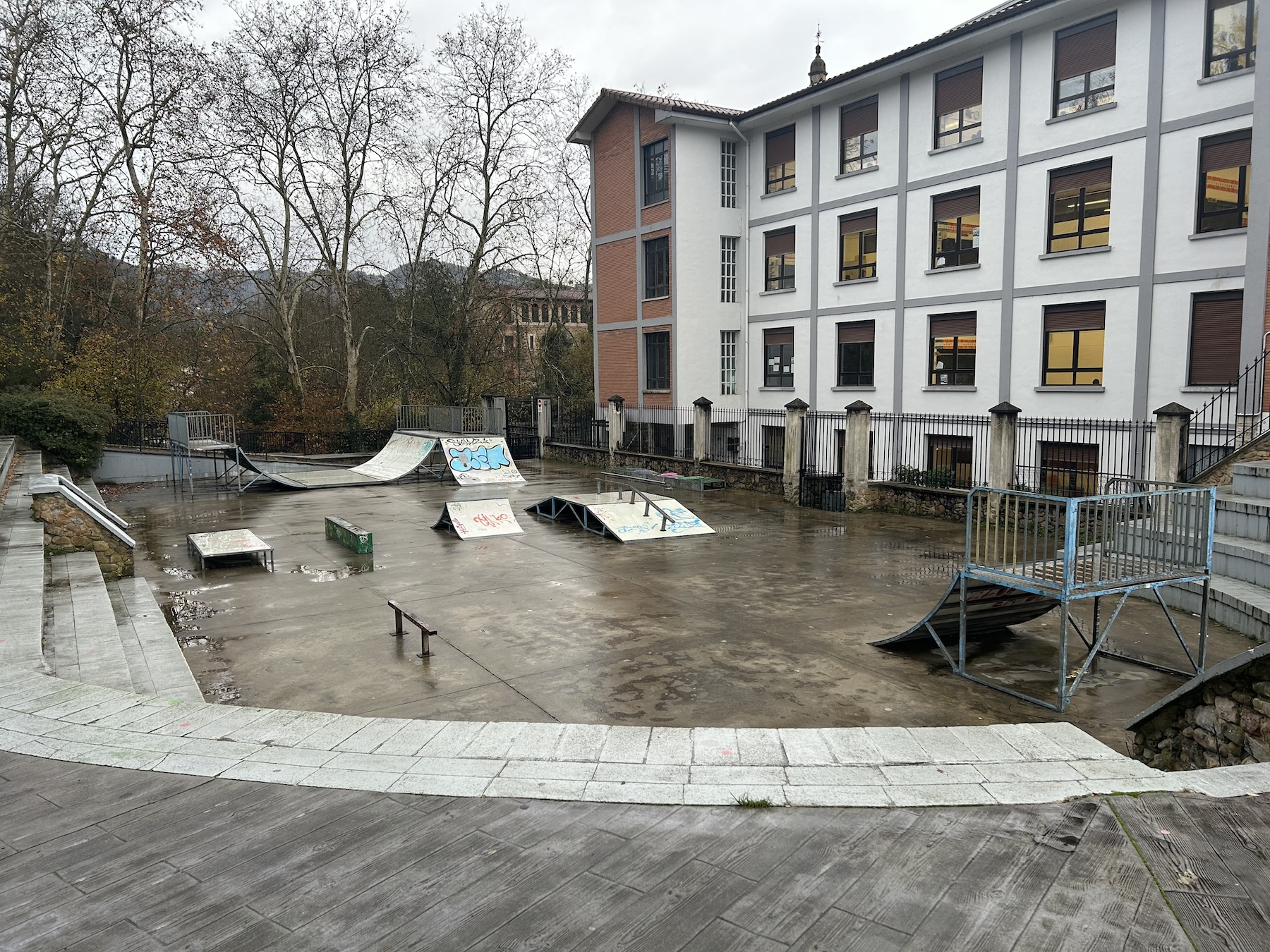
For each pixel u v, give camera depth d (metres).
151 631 8.58
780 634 8.58
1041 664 7.58
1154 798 3.87
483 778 4.16
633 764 4.33
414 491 21.66
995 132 18.97
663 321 26.44
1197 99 15.43
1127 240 16.64
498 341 37.38
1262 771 4.17
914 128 20.84
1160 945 2.77
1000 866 3.30
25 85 25.22
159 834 3.62
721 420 26.86
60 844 3.54
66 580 9.61
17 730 4.77
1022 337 18.78
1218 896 3.05
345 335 34.12
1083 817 3.70
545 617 9.29
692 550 13.28
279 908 3.07
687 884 3.21
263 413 33.56
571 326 46.00
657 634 8.59
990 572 6.90
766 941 2.85
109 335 27.53
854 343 23.20
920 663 7.64
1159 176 16.06
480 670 7.51
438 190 32.50
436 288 33.84
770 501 18.89
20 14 24.48
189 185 27.73
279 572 11.88
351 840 3.56
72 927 2.97
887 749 4.52
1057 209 18.02
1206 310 15.65
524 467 27.36
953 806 3.83
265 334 37.94
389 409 33.41
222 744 4.59
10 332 26.12
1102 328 17.31
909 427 21.53
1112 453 16.95
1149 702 6.62
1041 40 17.89
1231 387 14.05
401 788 4.05
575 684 7.12
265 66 28.75
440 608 9.73
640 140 26.64
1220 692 4.99
